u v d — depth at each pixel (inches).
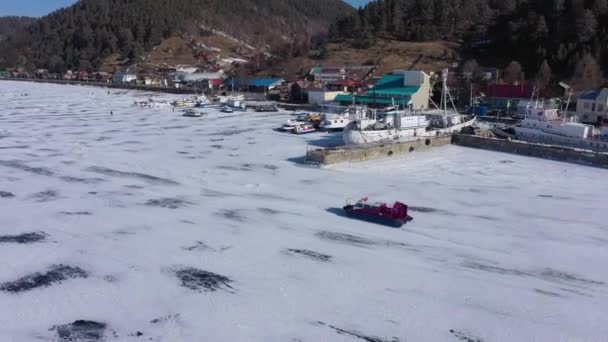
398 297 983.6
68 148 2401.6
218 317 914.1
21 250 1189.7
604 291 1015.6
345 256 1163.9
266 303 960.3
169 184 1764.3
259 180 1829.5
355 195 1643.7
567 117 2768.2
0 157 2177.7
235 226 1349.7
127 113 3868.1
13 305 949.8
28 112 3902.6
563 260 1155.9
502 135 2618.1
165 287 1020.5
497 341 850.1
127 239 1258.6
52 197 1600.6
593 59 3937.0
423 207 1521.9
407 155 2298.2
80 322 900.0
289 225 1360.7
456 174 1935.3
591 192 1679.4
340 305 953.5
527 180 1839.3
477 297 984.9
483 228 1350.9
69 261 1135.0
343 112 3297.2
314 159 2063.2
